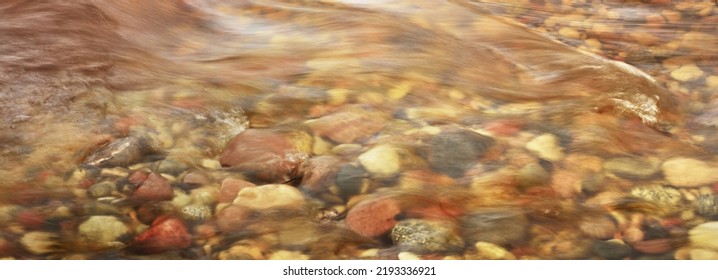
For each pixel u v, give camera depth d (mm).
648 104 3098
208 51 3250
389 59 3211
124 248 2518
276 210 2592
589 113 2975
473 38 3441
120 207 2594
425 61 3221
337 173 2695
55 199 2604
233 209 2590
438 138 2832
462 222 2588
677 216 2645
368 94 3023
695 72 3406
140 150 2740
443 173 2736
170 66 3104
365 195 2650
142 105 2898
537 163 2773
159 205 2600
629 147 2857
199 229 2562
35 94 2877
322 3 3607
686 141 2982
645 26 3717
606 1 3982
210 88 3000
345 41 3311
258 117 2920
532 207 2633
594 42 3613
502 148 2820
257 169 2732
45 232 2531
